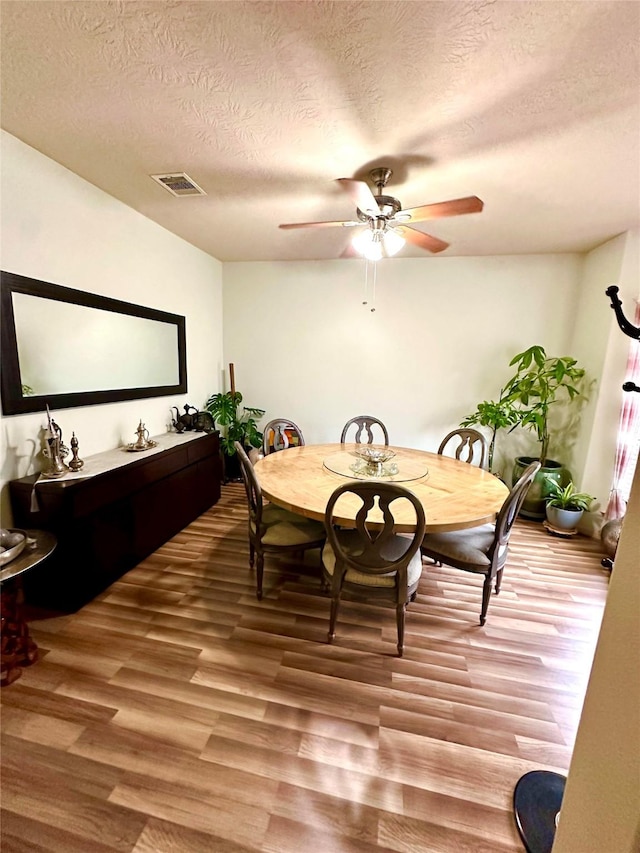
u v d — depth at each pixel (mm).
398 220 2180
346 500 1930
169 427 3521
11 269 1994
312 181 2324
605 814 696
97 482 2160
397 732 1447
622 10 1131
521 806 1192
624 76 1397
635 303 2916
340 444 3240
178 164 2152
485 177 2209
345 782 1269
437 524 1671
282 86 1503
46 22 1219
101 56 1364
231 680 1661
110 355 2727
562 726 1495
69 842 1099
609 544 2744
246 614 2100
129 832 1124
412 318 4012
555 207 2580
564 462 3729
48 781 1250
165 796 1216
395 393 4188
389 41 1271
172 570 2521
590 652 1889
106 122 1777
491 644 1923
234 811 1181
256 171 2213
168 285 3348
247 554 2756
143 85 1516
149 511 2682
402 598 1764
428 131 1777
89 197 2443
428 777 1291
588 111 1607
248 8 1164
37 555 1646
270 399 4500
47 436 2129
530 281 3707
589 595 2379
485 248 3516
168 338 3385
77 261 2395
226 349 4488
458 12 1161
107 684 1623
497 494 2068
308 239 3426
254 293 4305
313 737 1419
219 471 3844
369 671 1729
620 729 679
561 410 3775
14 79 1484
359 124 1735
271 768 1307
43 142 1967
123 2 1147
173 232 3332
